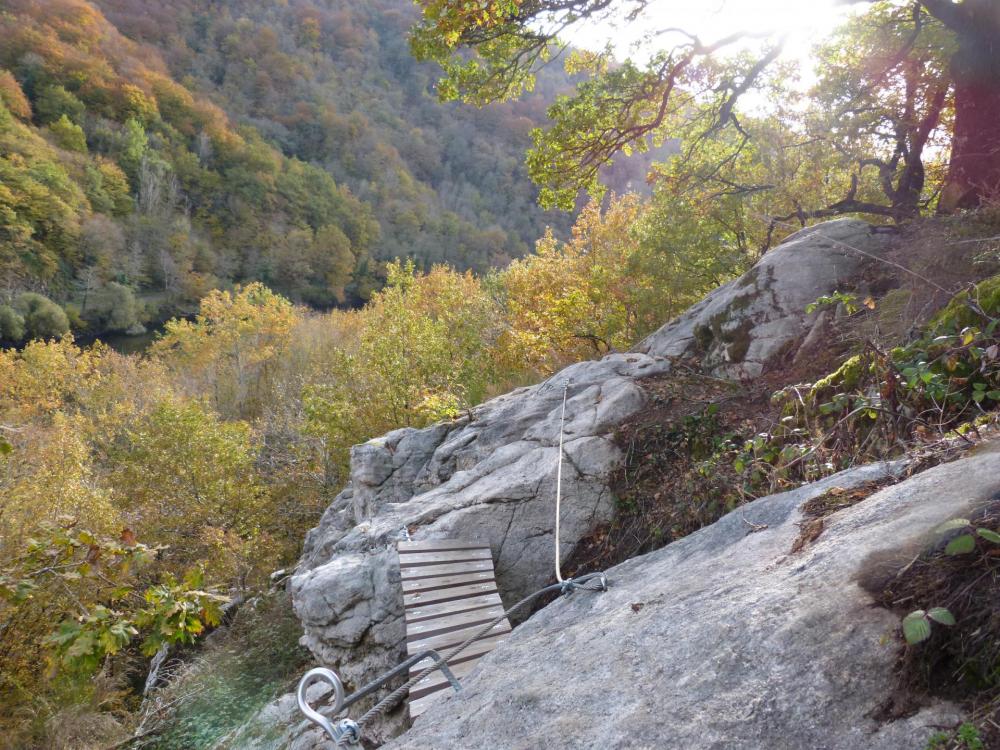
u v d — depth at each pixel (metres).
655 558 3.30
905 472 2.74
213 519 18.83
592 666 2.24
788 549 2.47
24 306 65.25
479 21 9.13
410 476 9.40
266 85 138.38
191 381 42.03
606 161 12.31
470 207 127.56
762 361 7.56
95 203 83.75
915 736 1.46
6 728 10.54
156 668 12.66
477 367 17.44
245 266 93.94
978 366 3.76
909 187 11.91
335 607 6.29
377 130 140.38
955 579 1.72
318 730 6.55
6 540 11.40
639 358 8.77
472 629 5.13
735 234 14.87
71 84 102.06
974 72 9.02
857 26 12.23
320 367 34.41
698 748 1.66
